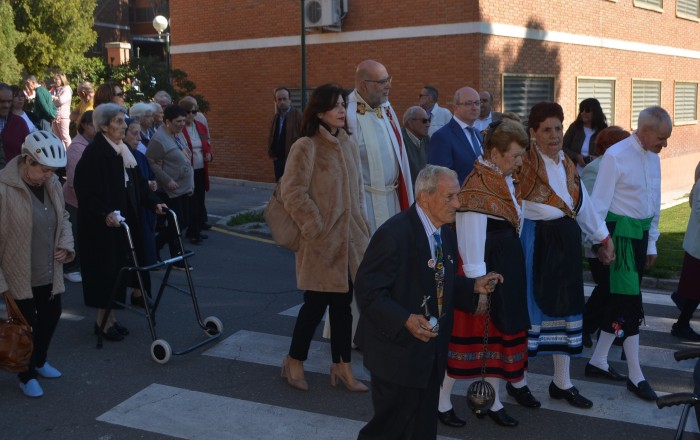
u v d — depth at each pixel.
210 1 16.59
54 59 25.83
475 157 6.20
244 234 11.19
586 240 5.23
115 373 5.68
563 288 4.76
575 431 4.75
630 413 5.02
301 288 5.17
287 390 5.38
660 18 20.08
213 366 5.84
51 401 5.16
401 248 3.58
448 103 13.71
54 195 5.29
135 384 5.47
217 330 6.51
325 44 15.02
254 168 16.56
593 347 6.37
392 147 5.81
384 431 3.73
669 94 21.11
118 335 6.42
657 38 20.02
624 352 5.41
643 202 5.28
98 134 6.17
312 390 5.39
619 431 4.76
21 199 5.02
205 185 11.09
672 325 7.09
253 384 5.48
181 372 5.71
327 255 5.09
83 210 6.04
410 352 3.56
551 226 4.77
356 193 5.31
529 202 4.77
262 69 16.09
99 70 19.36
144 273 6.90
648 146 5.24
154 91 15.13
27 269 5.06
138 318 7.04
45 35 25.52
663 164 20.52
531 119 4.84
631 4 18.50
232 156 16.88
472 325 4.60
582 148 9.20
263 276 8.67
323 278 5.10
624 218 5.27
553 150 4.77
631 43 18.66
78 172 6.07
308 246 5.12
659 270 8.91
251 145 16.55
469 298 3.96
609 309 5.42
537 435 4.69
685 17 21.41
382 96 5.73
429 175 3.63
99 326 6.21
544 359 6.08
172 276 8.63
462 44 13.41
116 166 6.16
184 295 7.82
